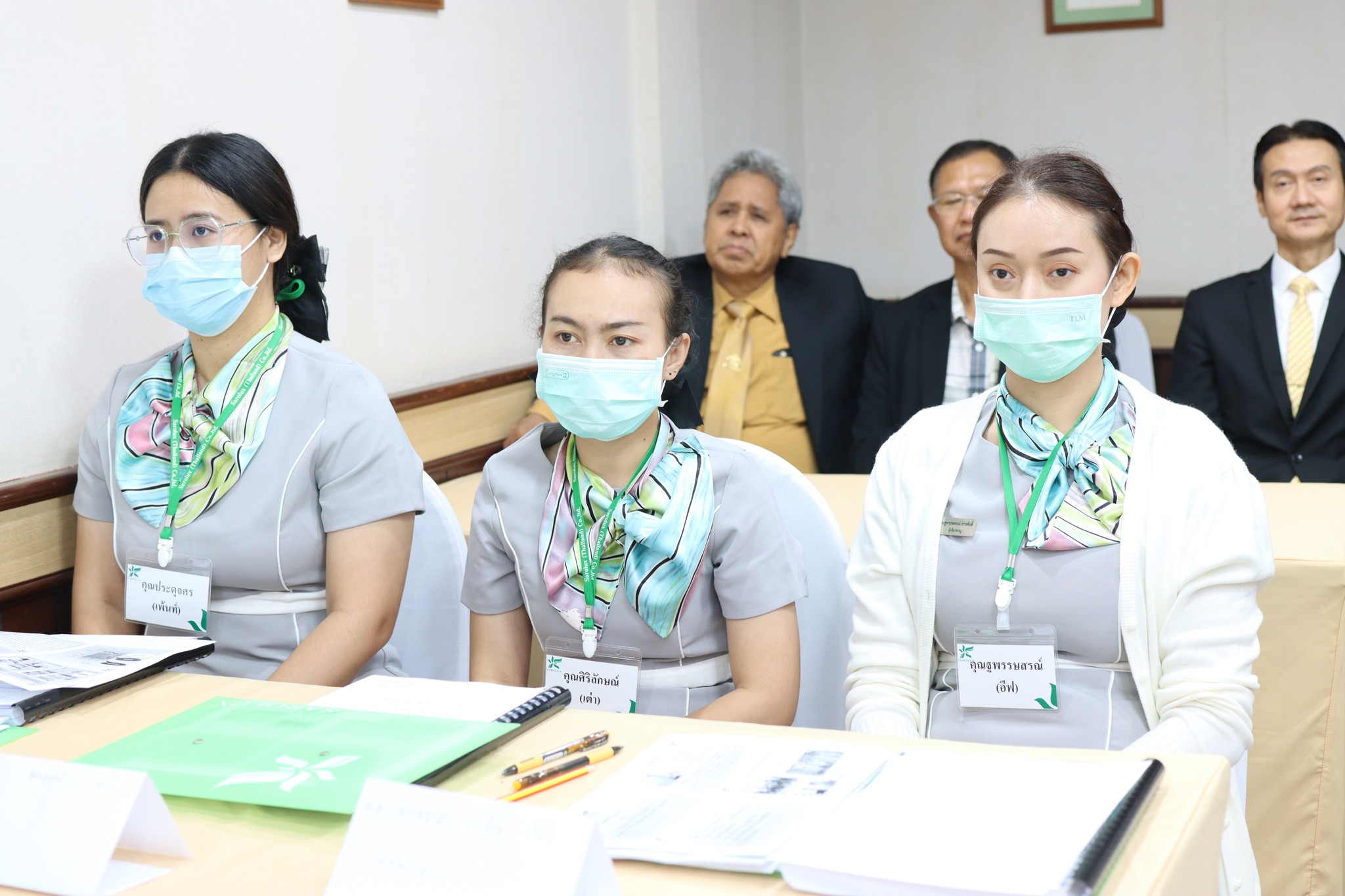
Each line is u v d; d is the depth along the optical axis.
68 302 2.05
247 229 1.87
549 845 0.84
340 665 1.81
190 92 2.23
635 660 1.64
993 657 1.51
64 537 2.06
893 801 0.98
